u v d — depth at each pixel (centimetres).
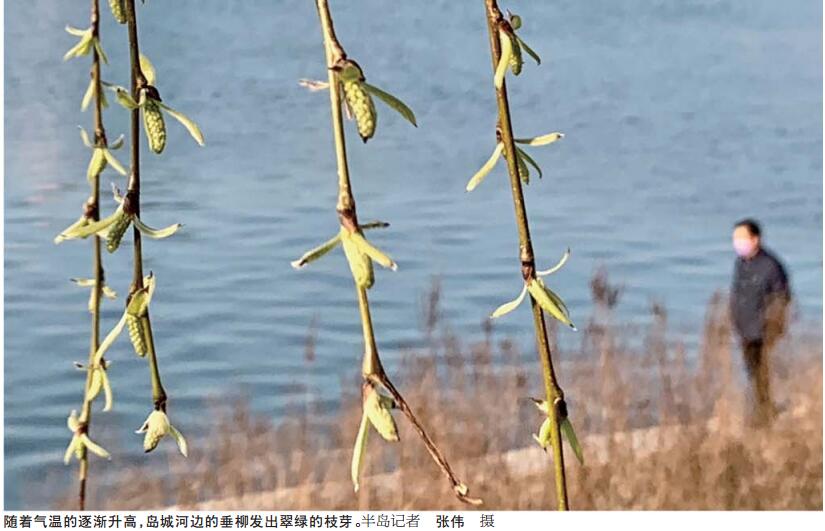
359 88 87
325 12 89
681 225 930
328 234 851
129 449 527
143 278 113
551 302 103
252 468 501
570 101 1423
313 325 634
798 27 1853
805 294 762
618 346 564
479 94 1435
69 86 1196
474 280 766
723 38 1780
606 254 844
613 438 519
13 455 515
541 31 1839
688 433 520
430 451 87
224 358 632
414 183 1023
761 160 1159
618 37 1805
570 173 1109
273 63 1557
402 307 703
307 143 1156
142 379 608
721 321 566
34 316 672
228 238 832
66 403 575
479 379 529
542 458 513
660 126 1311
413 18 1859
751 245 571
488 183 1035
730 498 503
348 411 532
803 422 521
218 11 1892
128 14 110
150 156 1077
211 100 1357
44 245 767
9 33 1377
